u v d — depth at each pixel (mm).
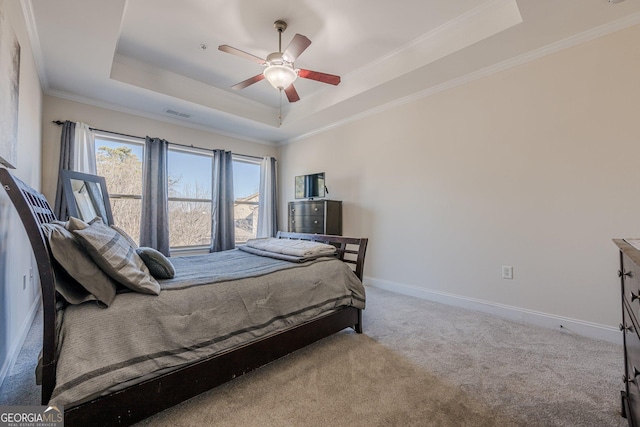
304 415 1362
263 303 1709
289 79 2582
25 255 2193
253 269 1983
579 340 2158
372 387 1582
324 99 3855
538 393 1519
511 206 2650
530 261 2533
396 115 3617
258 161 5273
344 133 4289
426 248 3301
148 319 1272
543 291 2461
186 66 3281
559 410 1384
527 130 2561
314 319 1985
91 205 3234
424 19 2477
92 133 3484
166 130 4172
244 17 2463
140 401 1198
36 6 1965
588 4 1945
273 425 1298
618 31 2129
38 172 2848
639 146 2053
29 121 2328
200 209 4562
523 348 2037
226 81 3648
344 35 2703
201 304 1462
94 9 2012
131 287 1341
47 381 1034
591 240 2234
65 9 2002
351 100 3582
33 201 1421
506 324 2492
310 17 2463
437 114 3211
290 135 5039
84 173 3264
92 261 1273
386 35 2697
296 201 4504
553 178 2416
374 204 3869
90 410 1068
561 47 2369
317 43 2834
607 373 1703
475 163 2898
